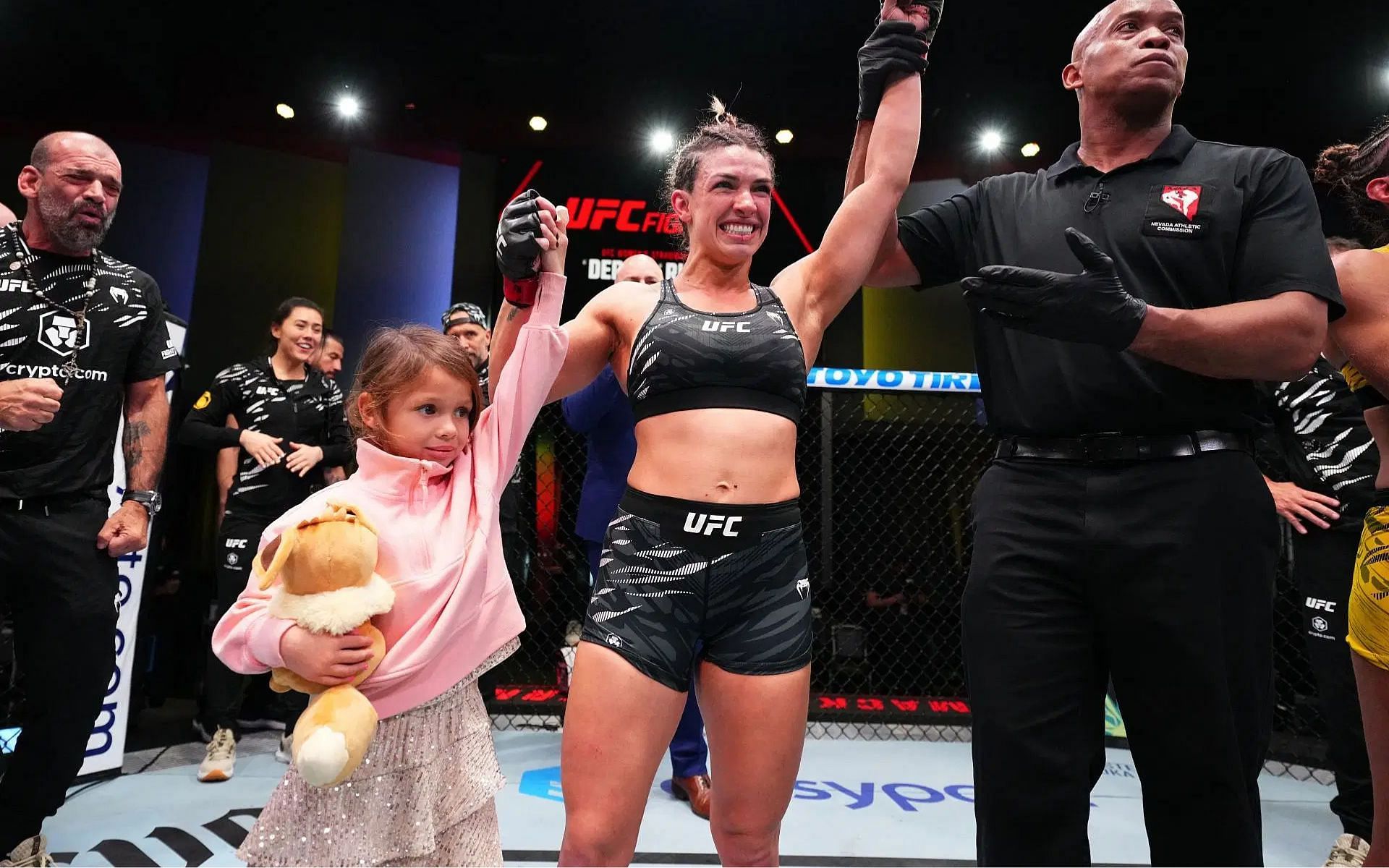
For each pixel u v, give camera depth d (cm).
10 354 233
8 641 320
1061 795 150
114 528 243
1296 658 405
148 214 693
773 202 780
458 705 149
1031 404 164
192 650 485
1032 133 735
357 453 156
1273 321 141
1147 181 167
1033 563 159
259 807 293
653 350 162
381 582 135
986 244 185
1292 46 580
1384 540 175
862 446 488
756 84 708
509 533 407
